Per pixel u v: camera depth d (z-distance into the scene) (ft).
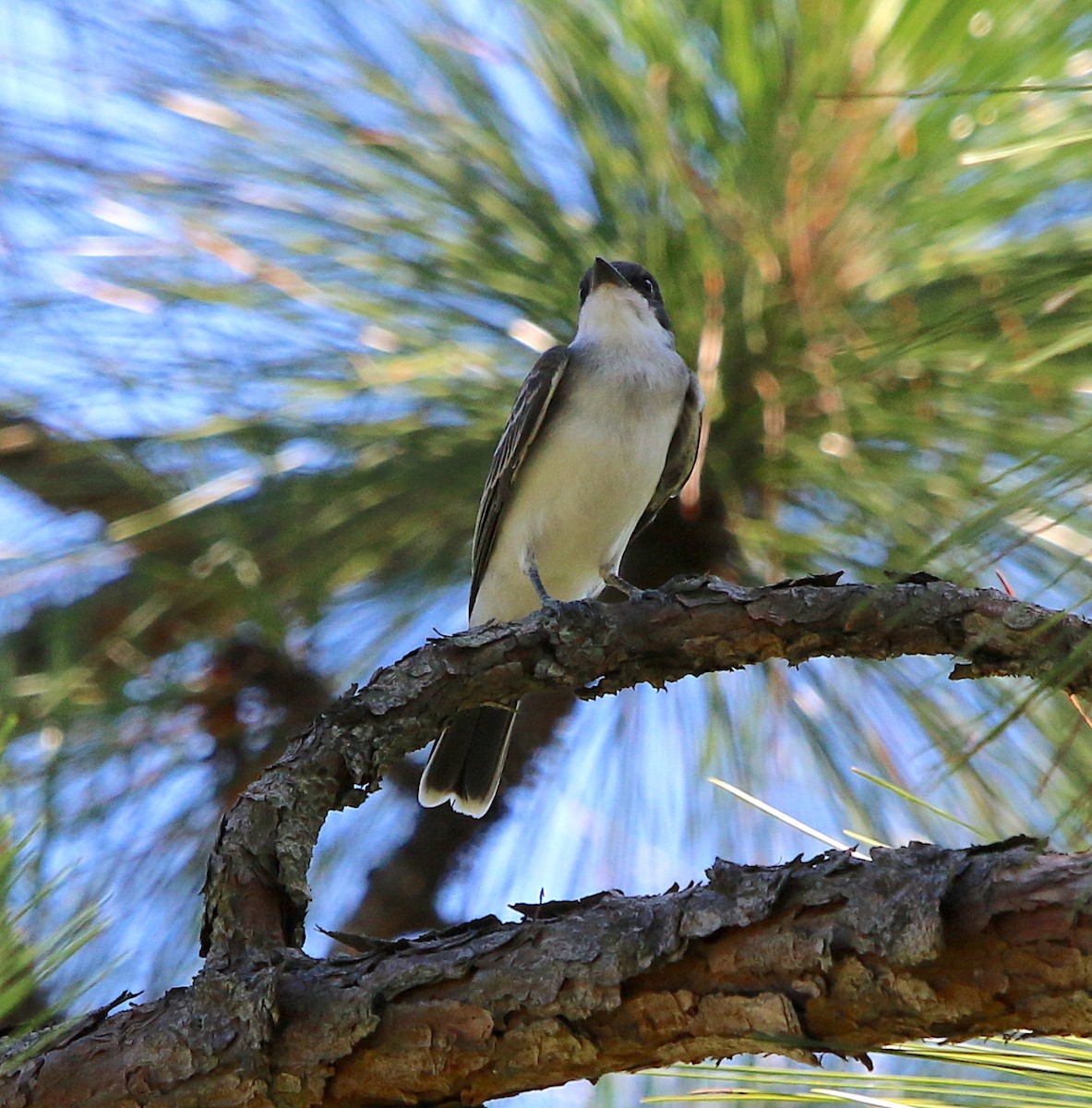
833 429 16.89
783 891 10.61
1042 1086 10.48
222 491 17.51
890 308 16.78
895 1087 10.91
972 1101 10.55
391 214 18.43
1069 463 9.02
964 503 16.70
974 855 10.29
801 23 16.81
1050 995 9.79
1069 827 11.49
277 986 11.76
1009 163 15.90
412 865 22.44
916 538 17.02
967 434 16.66
